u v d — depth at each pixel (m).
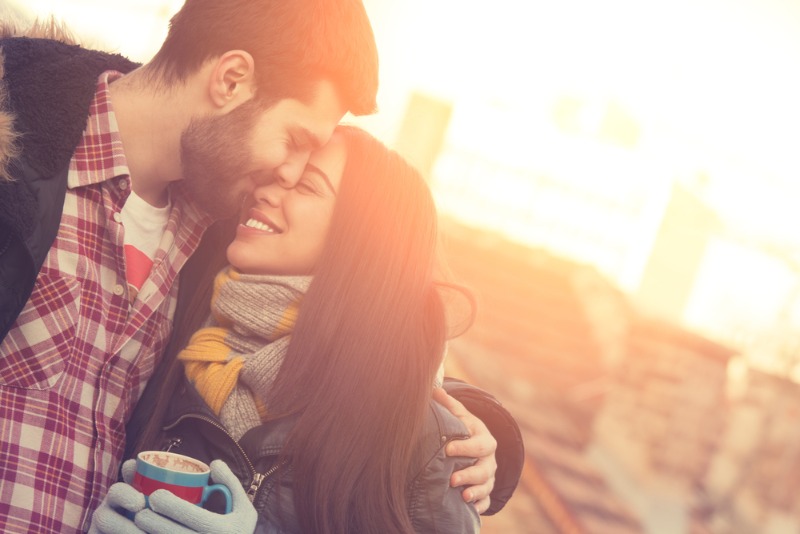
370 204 2.06
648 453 6.80
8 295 1.75
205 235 2.19
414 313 2.06
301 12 2.01
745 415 6.91
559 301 7.24
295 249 2.05
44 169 1.80
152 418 2.03
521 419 6.73
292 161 2.05
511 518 6.21
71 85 1.87
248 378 1.96
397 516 1.91
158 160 2.04
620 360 7.02
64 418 1.92
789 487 6.73
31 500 1.86
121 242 1.96
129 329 2.00
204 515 1.71
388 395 1.98
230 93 1.99
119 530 1.71
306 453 1.91
